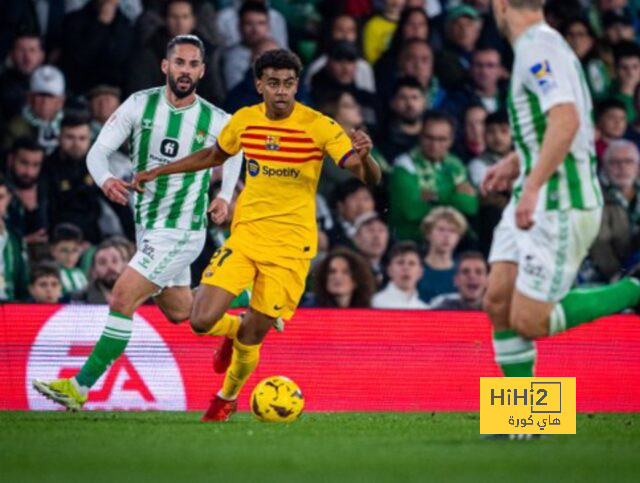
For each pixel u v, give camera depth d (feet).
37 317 111.65
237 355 93.86
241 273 91.25
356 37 160.97
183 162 91.81
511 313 75.10
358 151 80.84
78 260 144.15
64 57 151.23
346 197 153.07
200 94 154.81
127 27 153.07
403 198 156.35
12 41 149.18
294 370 114.42
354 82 158.51
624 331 120.88
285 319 95.71
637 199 164.86
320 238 152.25
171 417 98.37
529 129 73.51
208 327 91.25
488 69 164.14
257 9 156.66
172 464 62.03
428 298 154.51
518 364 77.25
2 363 110.42
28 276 142.82
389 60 161.17
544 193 73.31
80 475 57.21
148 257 99.19
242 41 157.17
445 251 155.53
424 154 157.48
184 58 100.12
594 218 74.33
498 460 64.64
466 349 119.03
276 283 91.91
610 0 173.78
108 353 97.09
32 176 144.36
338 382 115.34
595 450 70.69
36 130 147.33
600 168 164.96
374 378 116.37
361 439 76.84
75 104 147.95
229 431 82.58
